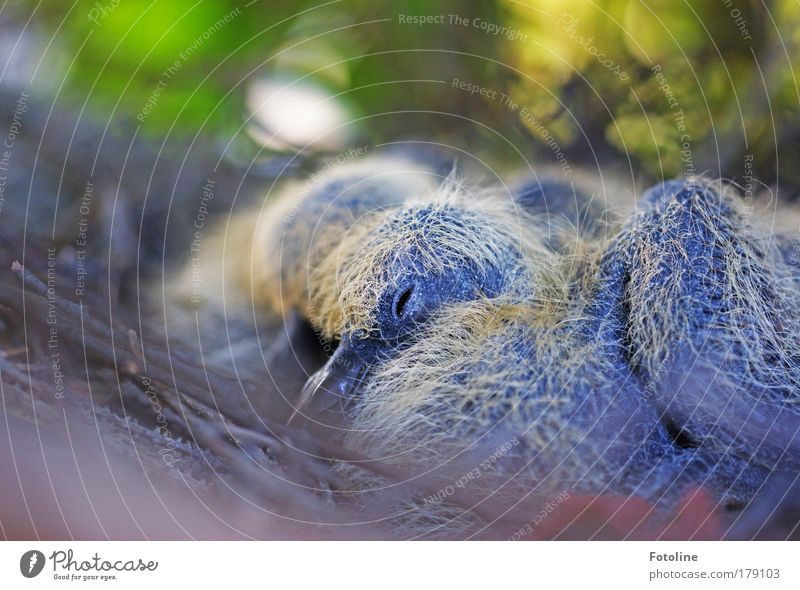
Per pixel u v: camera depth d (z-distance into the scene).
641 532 0.52
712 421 0.52
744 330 0.52
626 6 0.60
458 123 0.60
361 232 0.54
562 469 0.52
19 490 0.51
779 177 0.59
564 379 0.52
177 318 0.56
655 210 0.53
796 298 0.54
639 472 0.52
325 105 0.59
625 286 0.53
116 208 0.56
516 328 0.53
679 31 0.60
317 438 0.52
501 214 0.55
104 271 0.56
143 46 0.55
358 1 0.59
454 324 0.53
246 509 0.51
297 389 0.54
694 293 0.52
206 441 0.51
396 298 0.52
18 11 0.57
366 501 0.51
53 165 0.57
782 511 0.52
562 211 0.56
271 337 0.55
